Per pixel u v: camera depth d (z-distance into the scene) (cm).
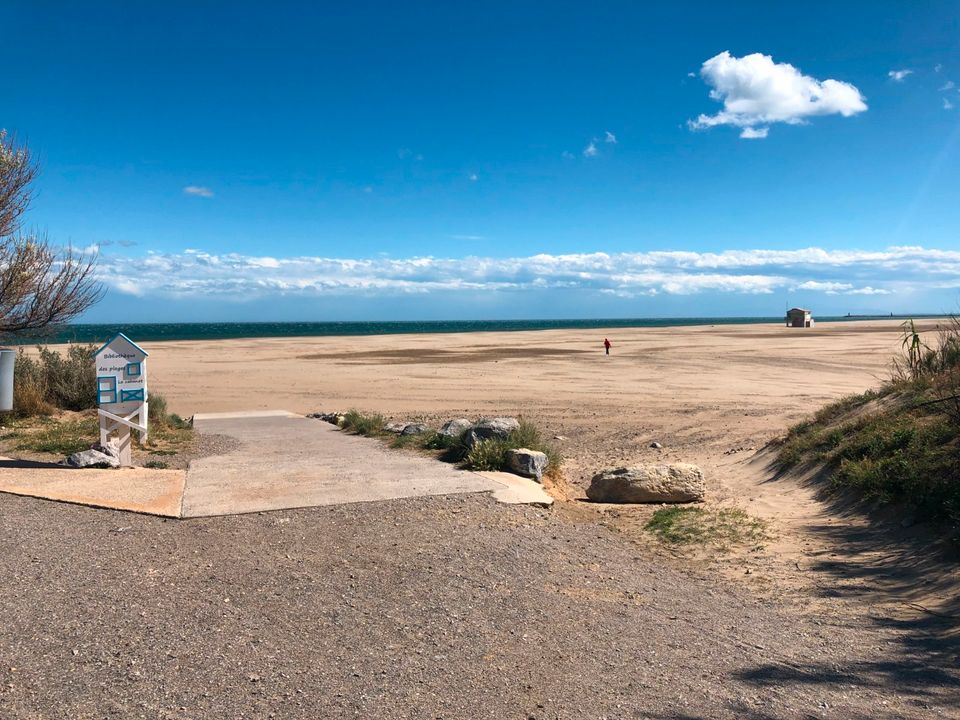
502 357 4347
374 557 607
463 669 411
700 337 6950
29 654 397
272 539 645
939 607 562
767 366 3444
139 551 593
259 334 11050
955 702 401
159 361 4125
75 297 1455
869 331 7738
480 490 855
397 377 3117
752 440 1502
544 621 494
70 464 930
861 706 393
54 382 1606
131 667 389
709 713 375
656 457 1370
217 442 1327
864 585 618
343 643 437
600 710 372
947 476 757
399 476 923
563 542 704
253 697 364
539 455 979
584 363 3797
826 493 931
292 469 967
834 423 1175
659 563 675
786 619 538
